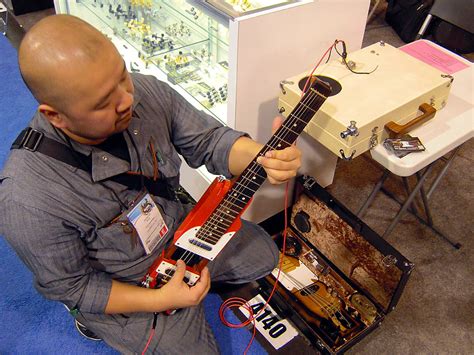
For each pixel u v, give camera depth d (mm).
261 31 1399
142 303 1155
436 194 2123
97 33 918
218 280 1605
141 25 2238
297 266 1820
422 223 1998
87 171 1101
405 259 1457
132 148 1150
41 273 1108
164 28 2156
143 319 1324
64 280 1120
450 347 1605
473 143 2365
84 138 1048
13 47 2982
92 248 1213
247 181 1122
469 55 2887
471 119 1458
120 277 1307
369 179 2195
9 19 3227
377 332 1639
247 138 1301
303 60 1582
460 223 2006
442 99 1463
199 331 1384
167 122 1282
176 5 1964
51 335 1604
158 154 1231
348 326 1611
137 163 1170
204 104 1841
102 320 1302
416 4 2879
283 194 1924
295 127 1042
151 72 2102
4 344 1580
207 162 1354
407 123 1349
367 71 1464
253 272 1582
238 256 1571
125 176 1160
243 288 1755
